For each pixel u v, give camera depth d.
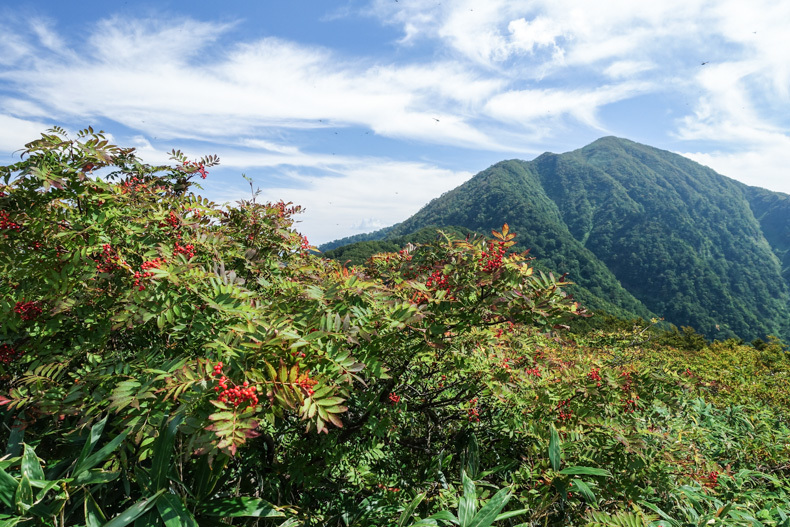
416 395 3.50
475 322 2.75
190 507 1.97
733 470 4.01
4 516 1.71
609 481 2.87
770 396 7.16
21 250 2.53
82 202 2.69
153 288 2.22
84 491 1.90
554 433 2.83
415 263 3.53
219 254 3.02
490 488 3.03
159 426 1.90
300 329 2.06
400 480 3.08
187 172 4.19
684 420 4.38
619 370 3.66
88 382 2.11
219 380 1.64
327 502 2.80
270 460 2.74
